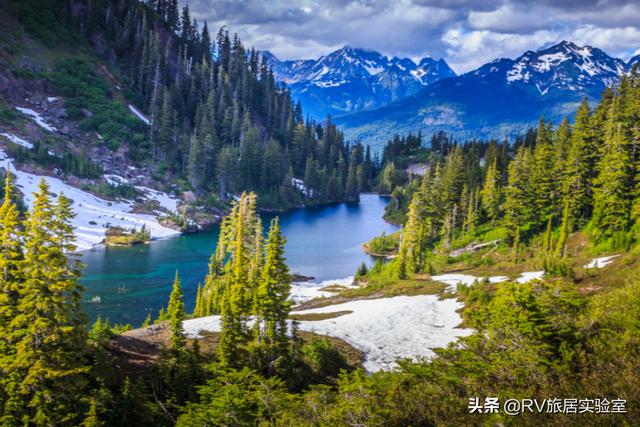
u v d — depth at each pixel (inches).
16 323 876.6
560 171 3117.6
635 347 633.6
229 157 6087.6
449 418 590.9
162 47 7440.9
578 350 678.5
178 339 1160.2
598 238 2564.0
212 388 905.5
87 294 2728.8
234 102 7411.4
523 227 3154.5
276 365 1233.4
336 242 4662.9
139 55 7140.8
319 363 1326.3
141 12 7849.4
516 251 2952.8
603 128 2888.8
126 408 914.1
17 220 965.2
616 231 2482.8
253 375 931.3
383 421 641.0
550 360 692.7
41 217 940.6
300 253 4180.6
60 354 895.7
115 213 4650.6
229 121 7194.9
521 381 646.5
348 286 3058.6
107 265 3412.9
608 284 1788.9
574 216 2888.8
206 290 2529.5
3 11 6210.6
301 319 2058.3
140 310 2495.1
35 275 898.1
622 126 2674.7
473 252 3319.4
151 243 4222.4
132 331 1475.1
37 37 6402.6
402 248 3112.7
